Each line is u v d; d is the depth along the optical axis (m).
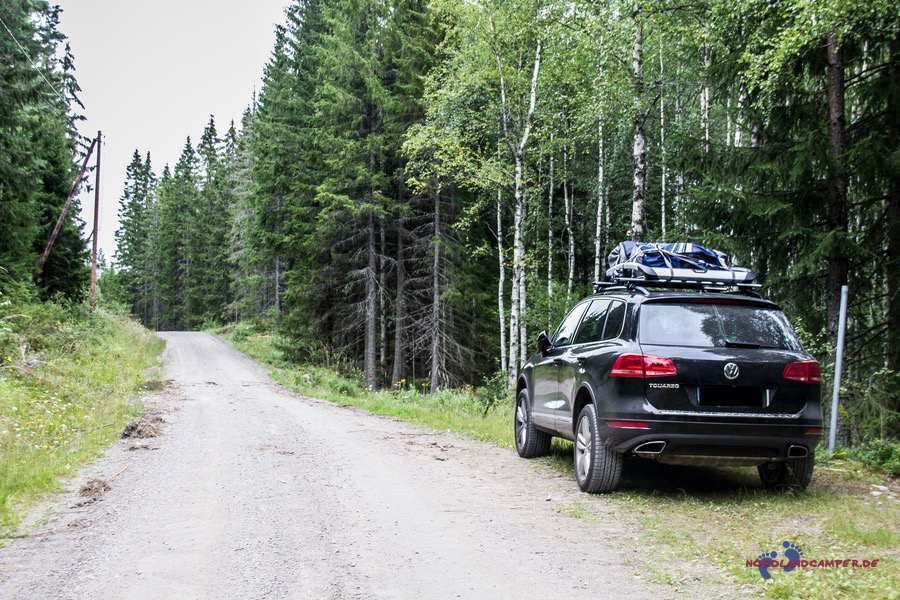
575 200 27.20
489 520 5.07
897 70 8.96
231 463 7.52
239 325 54.44
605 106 16.25
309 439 9.41
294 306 30.38
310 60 30.45
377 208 24.69
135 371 20.23
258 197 30.16
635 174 13.41
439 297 25.12
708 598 3.45
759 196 9.81
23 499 5.75
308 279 28.08
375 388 26.16
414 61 24.36
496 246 28.55
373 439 9.49
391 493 6.01
